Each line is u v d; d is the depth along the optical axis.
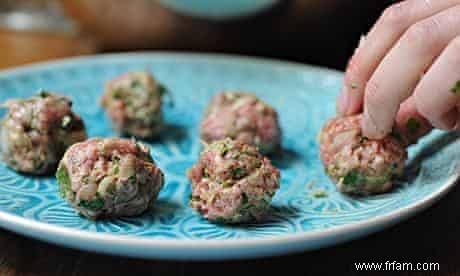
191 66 0.55
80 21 0.69
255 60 0.55
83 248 0.34
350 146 0.40
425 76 0.37
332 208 0.39
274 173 0.38
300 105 0.52
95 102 0.51
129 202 0.37
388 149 0.40
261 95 0.53
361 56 0.39
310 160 0.45
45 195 0.40
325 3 0.68
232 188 0.37
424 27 0.37
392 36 0.38
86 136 0.43
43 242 0.37
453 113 0.38
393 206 0.38
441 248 0.38
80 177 0.37
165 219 0.38
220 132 0.45
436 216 0.40
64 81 0.52
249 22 0.69
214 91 0.53
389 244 0.38
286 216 0.38
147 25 0.69
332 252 0.37
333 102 0.51
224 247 0.33
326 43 0.69
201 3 0.66
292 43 0.70
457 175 0.39
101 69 0.54
